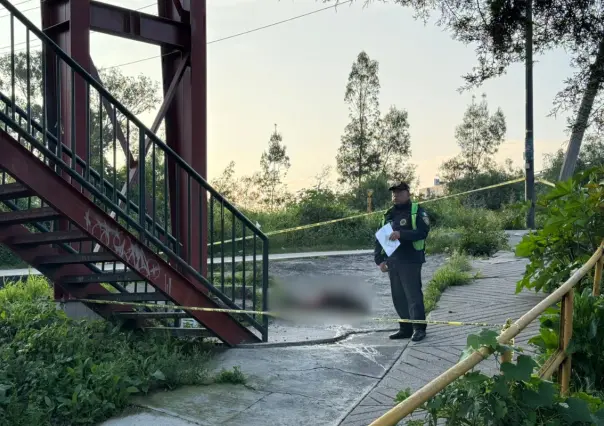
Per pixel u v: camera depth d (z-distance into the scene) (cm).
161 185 1617
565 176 1462
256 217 2155
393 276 697
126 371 509
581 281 501
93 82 560
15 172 504
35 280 932
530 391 294
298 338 696
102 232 555
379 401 493
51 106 722
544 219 591
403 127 4084
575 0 1123
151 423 447
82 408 457
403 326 695
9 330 600
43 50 574
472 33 1129
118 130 744
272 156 3306
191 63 772
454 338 664
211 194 647
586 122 1209
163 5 796
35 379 481
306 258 1479
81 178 545
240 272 1230
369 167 4016
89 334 593
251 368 580
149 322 670
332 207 2178
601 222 539
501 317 720
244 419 457
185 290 619
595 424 299
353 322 794
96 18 707
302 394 511
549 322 443
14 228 620
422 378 546
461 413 281
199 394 507
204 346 645
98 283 682
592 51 1155
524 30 1120
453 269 996
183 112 783
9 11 517
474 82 1159
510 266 1067
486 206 2772
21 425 428
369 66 4038
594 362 419
